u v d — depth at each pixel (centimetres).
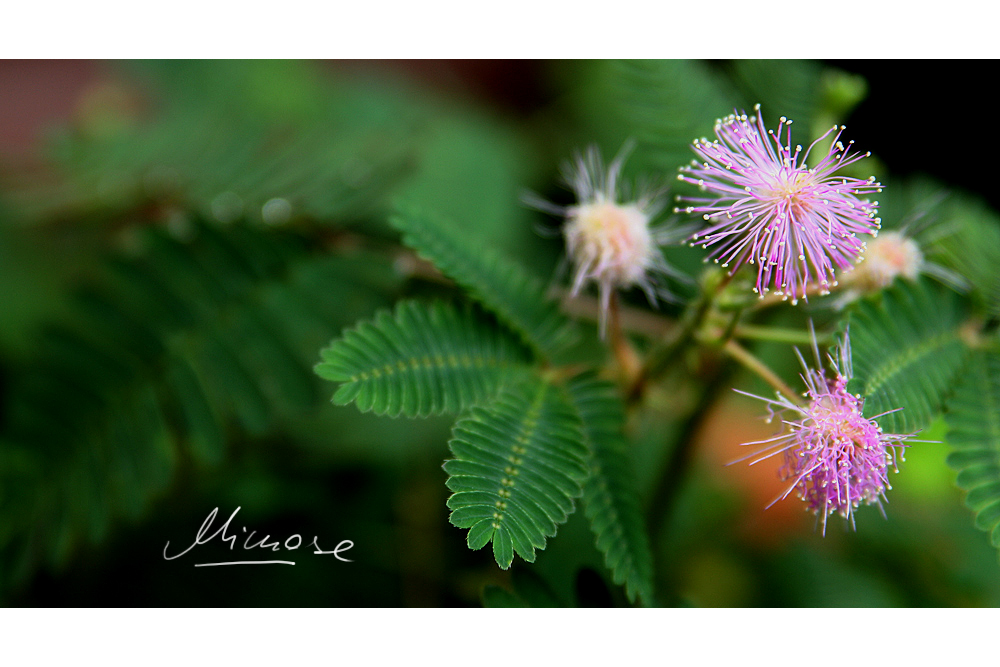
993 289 28
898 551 32
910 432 27
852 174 28
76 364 30
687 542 32
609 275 28
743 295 27
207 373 30
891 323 27
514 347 28
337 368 26
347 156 33
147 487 29
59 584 32
